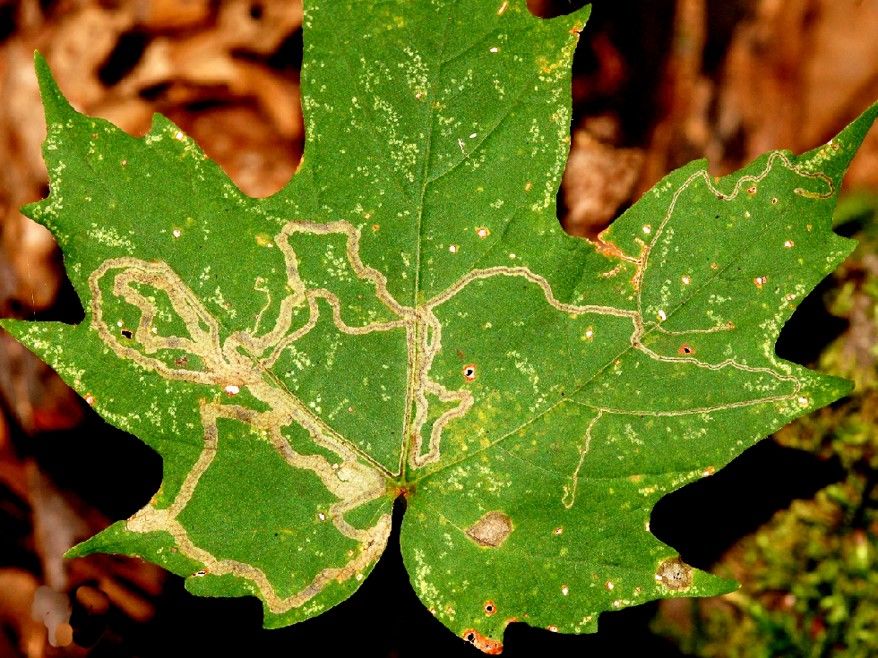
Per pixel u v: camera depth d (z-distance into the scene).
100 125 0.15
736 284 0.16
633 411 0.16
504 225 0.16
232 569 0.16
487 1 0.15
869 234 0.19
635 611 0.19
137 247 0.15
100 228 0.15
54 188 0.15
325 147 0.16
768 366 0.16
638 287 0.16
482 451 0.16
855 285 0.19
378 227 0.16
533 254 0.16
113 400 0.15
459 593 0.16
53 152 0.15
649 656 0.19
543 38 0.15
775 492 0.19
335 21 0.15
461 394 0.16
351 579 0.16
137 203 0.15
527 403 0.16
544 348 0.16
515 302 0.16
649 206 0.16
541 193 0.16
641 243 0.16
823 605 0.19
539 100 0.16
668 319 0.16
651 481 0.16
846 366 0.19
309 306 0.16
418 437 0.16
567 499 0.16
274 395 0.16
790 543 0.19
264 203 0.16
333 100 0.15
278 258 0.16
